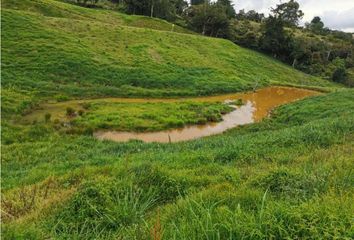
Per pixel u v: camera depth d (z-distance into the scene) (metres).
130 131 27.23
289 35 92.38
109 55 47.06
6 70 35.78
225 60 64.12
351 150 13.17
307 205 5.33
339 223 4.75
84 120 27.58
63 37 46.75
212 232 4.94
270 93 51.97
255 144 16.38
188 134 28.50
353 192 7.10
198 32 96.69
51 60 40.28
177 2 121.19
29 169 16.80
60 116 28.27
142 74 44.53
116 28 57.53
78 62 41.56
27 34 44.25
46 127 24.72
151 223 6.42
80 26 53.22
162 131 28.36
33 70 37.56
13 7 58.00
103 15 73.38
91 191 8.00
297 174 8.77
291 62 92.06
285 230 4.75
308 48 97.56
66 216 7.39
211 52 64.94
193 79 48.19
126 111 31.27
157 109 33.34
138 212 7.00
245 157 14.16
